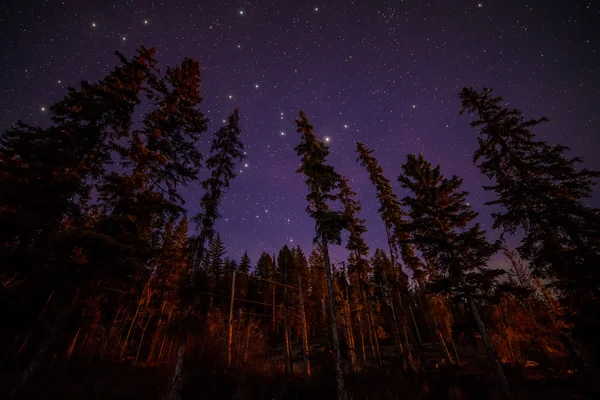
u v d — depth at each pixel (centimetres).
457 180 1759
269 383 1717
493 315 2173
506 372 1453
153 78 1548
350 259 2634
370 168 2623
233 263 4750
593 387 1056
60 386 1245
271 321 4591
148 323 3108
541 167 1512
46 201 1207
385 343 4231
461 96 1862
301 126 2034
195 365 2053
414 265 2416
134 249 1120
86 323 1992
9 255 984
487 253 1541
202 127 1652
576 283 1201
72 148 1405
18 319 1137
